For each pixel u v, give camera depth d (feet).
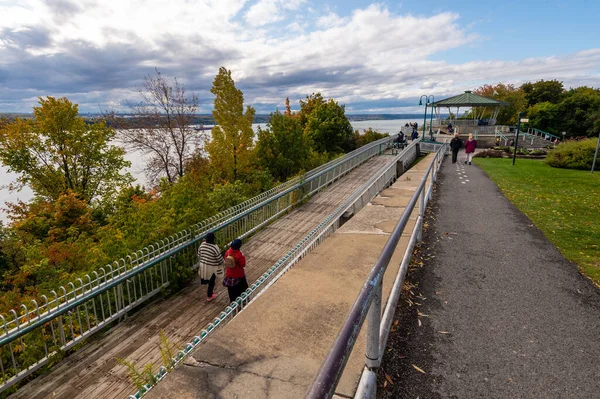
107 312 21.71
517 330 9.50
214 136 69.92
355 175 70.85
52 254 34.81
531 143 109.50
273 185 69.67
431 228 20.07
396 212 22.76
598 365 7.99
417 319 10.09
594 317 10.21
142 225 27.27
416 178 39.88
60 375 16.21
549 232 19.38
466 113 182.29
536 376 7.63
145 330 20.01
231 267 21.06
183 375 7.27
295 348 8.12
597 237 18.33
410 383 7.40
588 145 61.57
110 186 82.02
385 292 10.48
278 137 82.43
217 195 46.98
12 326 17.02
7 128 75.25
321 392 2.81
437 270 13.85
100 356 17.58
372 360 6.10
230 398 6.63
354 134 148.56
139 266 21.98
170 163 86.79
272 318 9.41
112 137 83.76
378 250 14.89
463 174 45.11
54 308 16.96
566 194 32.32
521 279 12.98
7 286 40.14
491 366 7.97
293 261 14.82
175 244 25.85
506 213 23.97
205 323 20.79
